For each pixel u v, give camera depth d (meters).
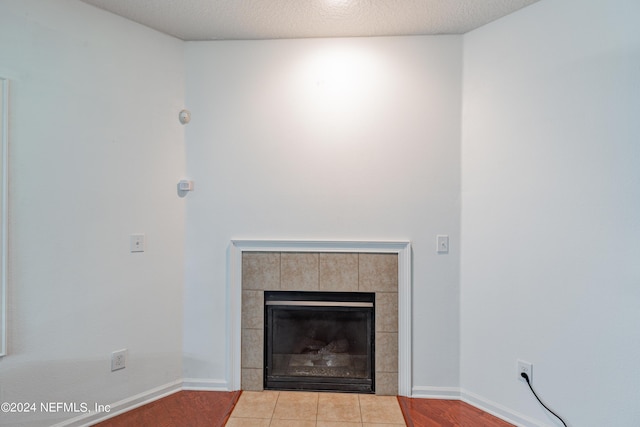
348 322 2.53
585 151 1.79
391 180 2.39
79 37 2.01
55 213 1.94
